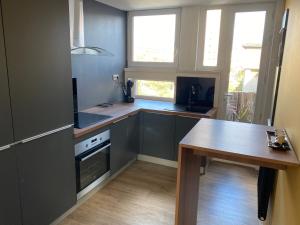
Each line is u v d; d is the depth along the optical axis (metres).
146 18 3.71
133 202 2.55
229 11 3.21
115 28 3.56
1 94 1.52
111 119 2.69
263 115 3.25
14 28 1.55
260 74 3.21
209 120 2.10
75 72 2.89
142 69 3.82
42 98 1.81
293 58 1.60
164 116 3.23
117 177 3.09
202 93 3.50
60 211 2.14
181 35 3.51
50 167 1.96
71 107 2.11
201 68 3.52
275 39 2.96
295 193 1.13
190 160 1.72
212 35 3.38
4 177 1.60
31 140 1.76
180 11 3.46
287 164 1.22
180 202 1.63
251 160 1.36
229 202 2.59
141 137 3.46
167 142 3.30
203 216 2.36
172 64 3.68
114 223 2.21
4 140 1.57
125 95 3.82
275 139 1.52
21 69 1.63
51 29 1.82
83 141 2.31
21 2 1.57
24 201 1.77
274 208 1.77
